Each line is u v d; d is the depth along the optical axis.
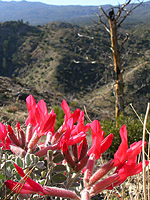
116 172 0.99
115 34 10.96
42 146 1.26
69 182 1.07
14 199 0.92
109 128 7.19
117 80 11.25
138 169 0.98
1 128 1.17
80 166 1.02
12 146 1.13
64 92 57.16
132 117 7.45
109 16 10.89
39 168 1.12
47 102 26.97
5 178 1.00
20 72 73.62
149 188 1.10
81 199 0.85
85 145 1.05
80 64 64.88
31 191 0.89
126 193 1.83
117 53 11.16
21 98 22.36
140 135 6.56
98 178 0.94
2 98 20.09
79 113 1.17
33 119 1.23
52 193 0.89
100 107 18.73
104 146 1.02
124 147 0.97
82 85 59.88
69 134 1.04
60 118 9.47
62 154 1.10
